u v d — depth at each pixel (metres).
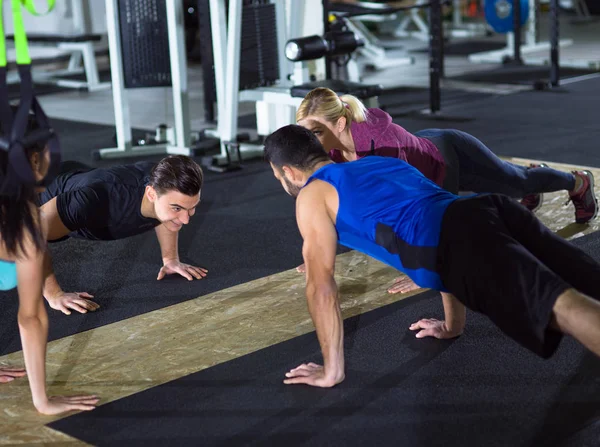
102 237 3.01
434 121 6.39
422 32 12.26
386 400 2.31
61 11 10.61
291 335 2.78
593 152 5.09
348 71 8.31
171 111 7.50
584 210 3.66
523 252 1.99
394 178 2.27
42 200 2.97
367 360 2.57
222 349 2.70
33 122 1.75
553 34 7.47
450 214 2.10
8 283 2.24
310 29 6.22
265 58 5.57
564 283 1.92
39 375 2.26
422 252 2.13
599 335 1.82
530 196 3.79
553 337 1.96
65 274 3.48
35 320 2.20
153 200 2.83
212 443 2.13
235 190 4.78
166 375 2.54
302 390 2.40
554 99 7.00
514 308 1.94
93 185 2.88
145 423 2.25
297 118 2.86
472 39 11.80
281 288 3.22
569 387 2.34
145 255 3.71
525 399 2.28
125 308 3.08
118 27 5.54
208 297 3.16
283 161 2.37
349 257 3.53
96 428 2.24
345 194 2.25
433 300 3.03
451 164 3.04
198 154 5.64
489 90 7.64
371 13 6.00
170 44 5.53
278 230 3.99
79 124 7.03
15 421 2.29
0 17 1.54
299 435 2.15
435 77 6.64
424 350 2.62
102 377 2.54
